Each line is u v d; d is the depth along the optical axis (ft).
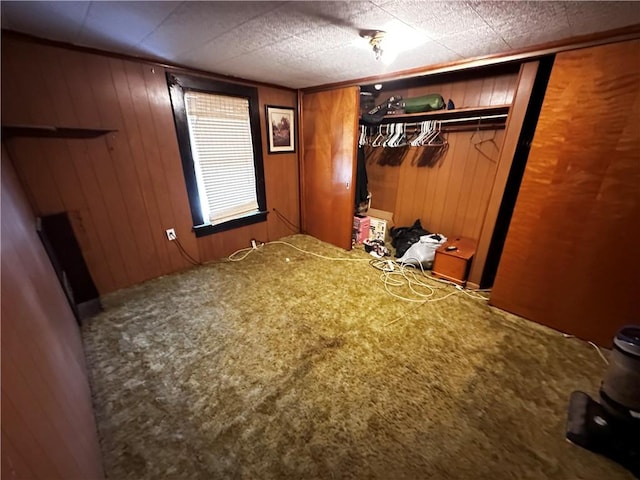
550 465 3.88
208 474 3.75
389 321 6.91
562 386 5.09
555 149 5.86
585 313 6.15
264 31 5.29
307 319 6.98
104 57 6.72
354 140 9.94
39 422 2.21
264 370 5.44
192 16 4.69
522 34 5.25
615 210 5.43
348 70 8.20
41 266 4.72
